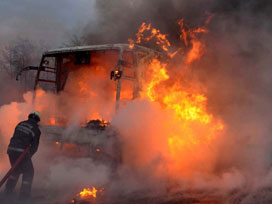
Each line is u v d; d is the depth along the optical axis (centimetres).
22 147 432
